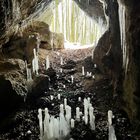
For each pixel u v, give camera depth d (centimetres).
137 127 246
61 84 375
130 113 264
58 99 332
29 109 311
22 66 351
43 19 505
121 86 298
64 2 671
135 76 245
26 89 313
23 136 261
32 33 417
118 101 299
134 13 245
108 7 346
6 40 351
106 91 335
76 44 621
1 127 273
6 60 339
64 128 246
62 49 507
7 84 287
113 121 274
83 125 271
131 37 248
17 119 286
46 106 321
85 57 445
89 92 347
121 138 247
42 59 430
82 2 452
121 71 299
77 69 414
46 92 346
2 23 285
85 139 254
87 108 273
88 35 652
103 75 369
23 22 374
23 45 384
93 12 454
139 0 240
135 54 243
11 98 292
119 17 295
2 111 288
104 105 312
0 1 256
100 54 382
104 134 257
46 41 475
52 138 235
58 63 434
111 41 343
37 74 362
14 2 286
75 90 360
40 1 365
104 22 438
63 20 677
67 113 268
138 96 244
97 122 280
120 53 310
